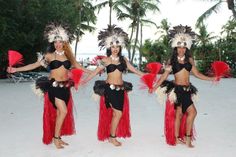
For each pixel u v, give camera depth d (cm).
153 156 520
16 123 751
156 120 788
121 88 573
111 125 579
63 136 637
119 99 573
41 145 579
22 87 1573
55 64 560
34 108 953
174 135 571
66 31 568
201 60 2667
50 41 564
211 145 578
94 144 586
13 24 1880
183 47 561
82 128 702
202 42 2881
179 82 564
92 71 584
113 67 571
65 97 564
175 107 570
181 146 573
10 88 1529
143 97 1208
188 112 564
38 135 644
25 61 2259
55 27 564
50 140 580
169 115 571
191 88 566
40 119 794
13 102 1077
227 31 2722
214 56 2619
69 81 567
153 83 570
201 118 808
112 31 577
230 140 609
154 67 571
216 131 676
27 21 1973
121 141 606
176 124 573
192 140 599
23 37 1925
